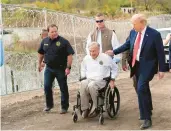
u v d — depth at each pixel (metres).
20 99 9.59
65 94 7.79
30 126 6.91
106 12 46.16
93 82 6.86
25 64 10.77
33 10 11.00
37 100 9.35
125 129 6.60
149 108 6.70
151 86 11.41
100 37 7.67
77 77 13.12
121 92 10.36
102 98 6.92
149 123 6.66
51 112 7.98
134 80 7.14
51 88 7.88
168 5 55.34
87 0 47.72
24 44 11.01
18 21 10.84
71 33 13.09
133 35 6.75
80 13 44.50
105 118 7.37
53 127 6.81
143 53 6.55
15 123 7.15
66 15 12.68
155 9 54.78
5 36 10.77
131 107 8.31
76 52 12.95
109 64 7.01
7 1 31.95
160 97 9.48
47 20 11.38
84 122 7.11
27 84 10.72
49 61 7.65
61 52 7.61
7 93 9.85
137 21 6.49
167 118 7.32
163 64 6.50
